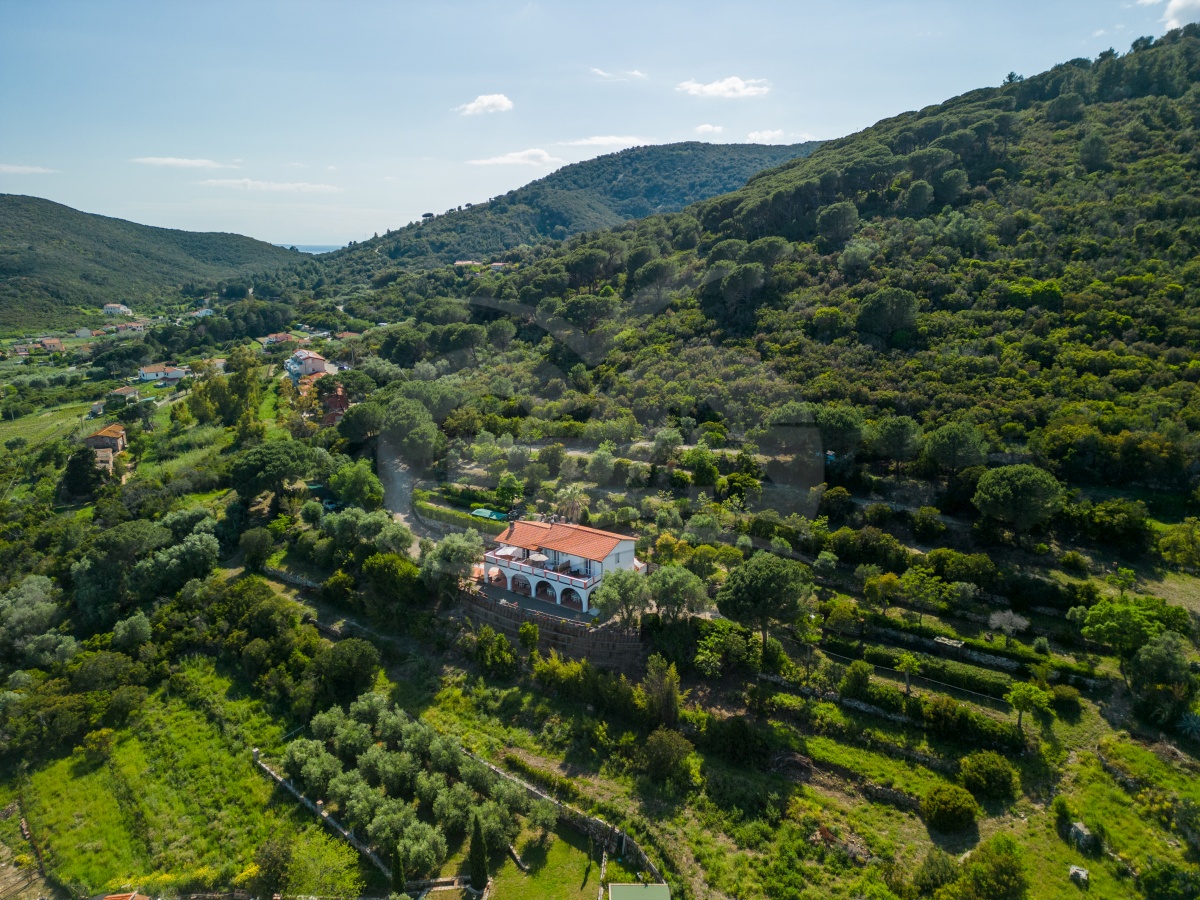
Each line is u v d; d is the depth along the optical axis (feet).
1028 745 174.40
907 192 468.34
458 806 181.06
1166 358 294.46
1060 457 263.29
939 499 265.34
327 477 359.66
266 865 168.55
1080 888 143.13
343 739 206.28
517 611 241.35
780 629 224.33
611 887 152.66
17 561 324.19
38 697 239.50
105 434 448.65
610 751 197.67
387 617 265.95
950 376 314.55
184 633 270.46
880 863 156.87
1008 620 207.72
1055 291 343.26
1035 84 590.14
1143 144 447.83
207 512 331.16
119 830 198.18
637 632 224.53
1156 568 226.38
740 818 173.27
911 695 192.44
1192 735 168.04
